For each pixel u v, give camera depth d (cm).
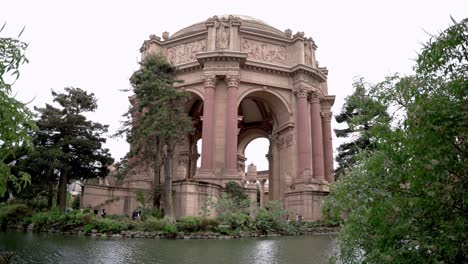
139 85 3281
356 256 818
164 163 3350
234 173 4106
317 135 4925
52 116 3588
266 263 1423
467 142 551
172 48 5188
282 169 4991
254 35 5053
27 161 3306
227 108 4419
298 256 1627
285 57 5169
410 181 623
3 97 600
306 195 4178
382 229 683
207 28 4828
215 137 4394
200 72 4784
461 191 537
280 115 5156
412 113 609
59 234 2548
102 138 3828
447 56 574
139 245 1956
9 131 603
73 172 3647
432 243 559
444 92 585
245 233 2723
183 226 2533
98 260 1443
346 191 815
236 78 4522
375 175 731
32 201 3919
